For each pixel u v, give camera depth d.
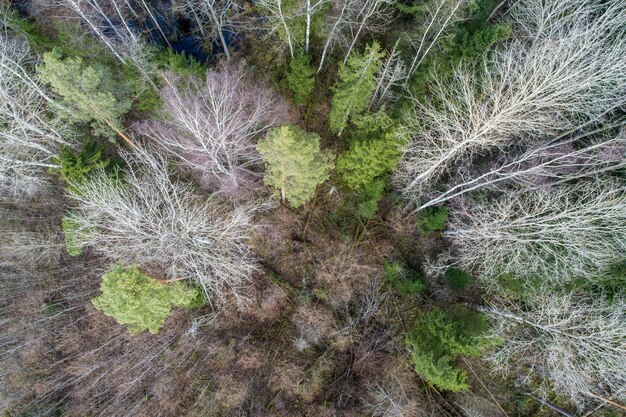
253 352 18.83
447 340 14.62
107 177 16.83
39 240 18.81
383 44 18.31
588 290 15.85
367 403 18.02
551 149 15.48
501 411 18.42
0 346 18.75
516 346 16.72
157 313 14.81
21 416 18.47
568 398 18.06
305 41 18.16
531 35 14.48
